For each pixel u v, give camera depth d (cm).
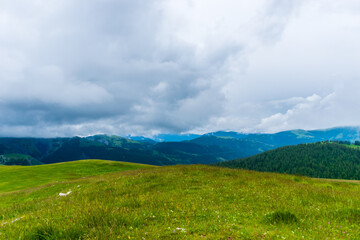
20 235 695
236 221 859
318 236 705
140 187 1675
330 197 1328
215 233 711
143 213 912
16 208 1441
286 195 1362
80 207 1016
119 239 649
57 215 921
